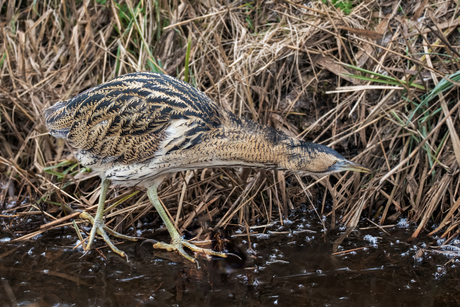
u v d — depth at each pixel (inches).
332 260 281.6
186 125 286.7
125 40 429.7
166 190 347.3
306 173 306.3
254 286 252.4
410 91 348.8
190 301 237.8
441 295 239.9
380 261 278.4
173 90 295.1
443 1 392.8
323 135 385.4
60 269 273.1
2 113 402.6
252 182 347.3
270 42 410.9
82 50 438.0
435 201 323.0
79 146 308.7
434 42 379.6
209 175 360.8
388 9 414.3
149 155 291.6
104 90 299.4
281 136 300.4
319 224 338.3
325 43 404.5
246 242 311.0
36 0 460.1
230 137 292.0
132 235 325.1
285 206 347.3
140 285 254.4
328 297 240.2
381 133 366.9
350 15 406.6
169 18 433.7
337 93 384.5
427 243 301.3
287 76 394.9
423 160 345.7
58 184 359.3
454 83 319.6
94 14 453.7
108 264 280.1
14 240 310.0
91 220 316.2
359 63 386.9
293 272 267.6
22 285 253.0
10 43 441.7
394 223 336.8
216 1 447.5
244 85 381.7
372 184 351.9
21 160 392.2
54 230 327.6
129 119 290.5
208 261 284.5
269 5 438.3
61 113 318.0
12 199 366.6
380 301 235.8
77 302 236.7
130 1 408.2
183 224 333.7
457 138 321.4
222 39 426.9
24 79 416.5
